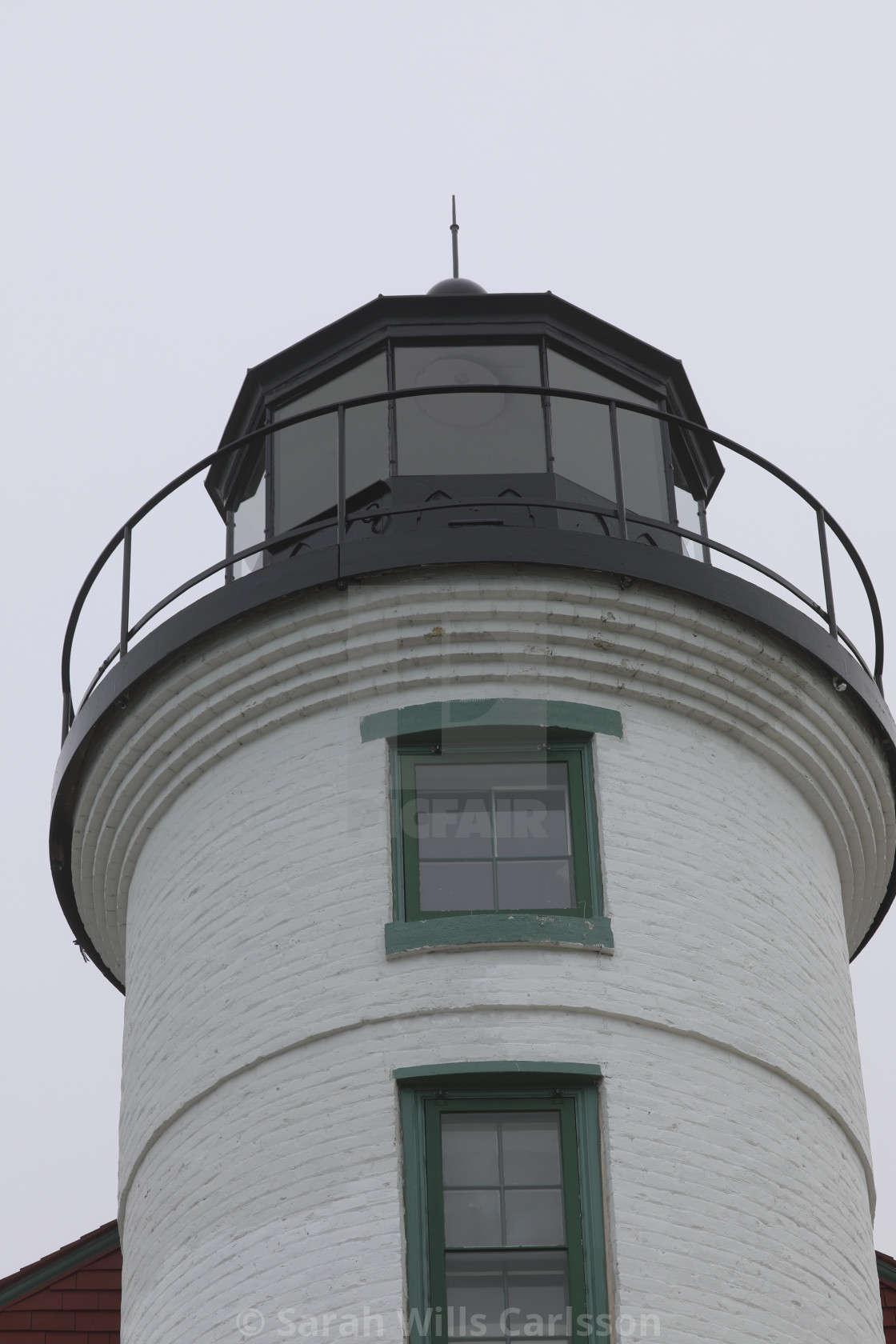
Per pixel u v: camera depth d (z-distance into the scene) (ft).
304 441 106.83
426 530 97.04
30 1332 113.50
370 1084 88.07
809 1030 95.45
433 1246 84.69
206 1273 88.89
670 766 96.99
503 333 106.63
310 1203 86.94
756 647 98.78
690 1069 90.07
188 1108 93.25
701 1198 87.45
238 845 96.89
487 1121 87.56
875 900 111.55
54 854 107.24
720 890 95.25
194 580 101.24
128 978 102.89
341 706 97.45
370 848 93.15
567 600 96.27
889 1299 114.93
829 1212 92.07
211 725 99.71
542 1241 85.25
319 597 96.84
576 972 89.97
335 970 90.94
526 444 103.65
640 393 109.70
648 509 106.42
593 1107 87.71
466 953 89.97
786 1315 87.35
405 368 105.70
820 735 101.60
